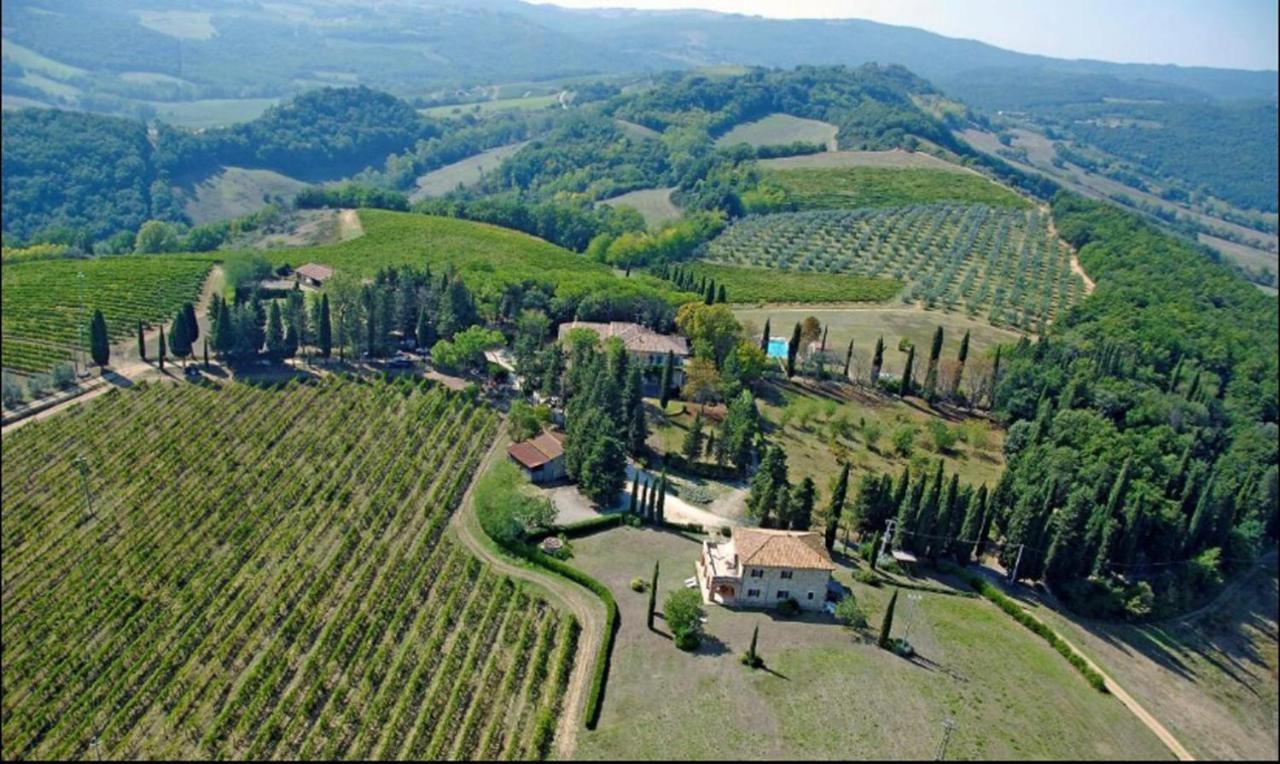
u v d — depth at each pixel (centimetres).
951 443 15375
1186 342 17612
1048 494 11938
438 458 13750
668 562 11350
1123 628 10938
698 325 17612
